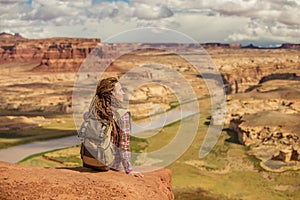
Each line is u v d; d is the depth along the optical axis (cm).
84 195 453
